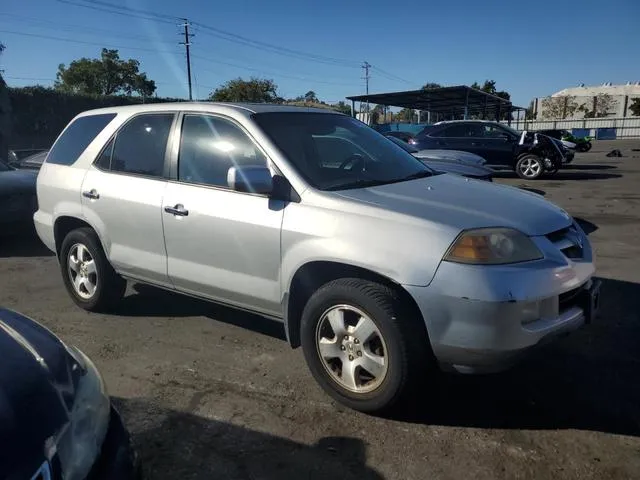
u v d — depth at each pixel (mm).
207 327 4855
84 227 5109
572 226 3652
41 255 7680
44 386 2043
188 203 4102
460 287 2977
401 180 4047
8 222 7742
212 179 4090
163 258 4355
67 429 1935
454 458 3006
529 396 3625
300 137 4070
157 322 4984
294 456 3057
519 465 2939
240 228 3787
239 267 3869
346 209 3410
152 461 3023
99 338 4656
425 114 51156
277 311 3795
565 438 3166
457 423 3332
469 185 4059
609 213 10375
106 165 4859
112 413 2281
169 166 4363
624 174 18062
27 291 6016
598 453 3025
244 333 4715
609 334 4578
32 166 12672
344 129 4547
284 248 3584
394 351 3172
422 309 3080
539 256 3186
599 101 72500
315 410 3498
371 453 3064
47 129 33750
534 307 3064
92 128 5145
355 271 3414
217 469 2959
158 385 3850
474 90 30656
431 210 3320
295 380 3887
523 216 3375
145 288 5914
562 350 4285
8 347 2221
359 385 3410
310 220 3479
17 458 1735
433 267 3051
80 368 2309
